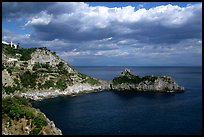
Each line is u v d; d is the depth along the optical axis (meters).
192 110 174.00
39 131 99.62
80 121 149.50
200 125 136.75
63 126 138.88
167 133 124.31
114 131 128.88
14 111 105.31
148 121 147.25
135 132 126.69
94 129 132.62
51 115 166.50
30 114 106.56
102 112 173.88
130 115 163.25
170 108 182.62
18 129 98.75
